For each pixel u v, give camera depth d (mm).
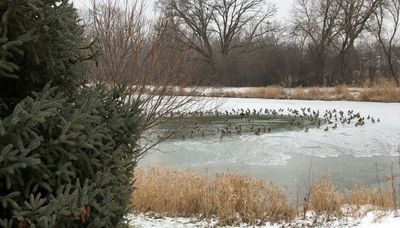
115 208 3041
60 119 2758
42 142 2689
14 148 2451
